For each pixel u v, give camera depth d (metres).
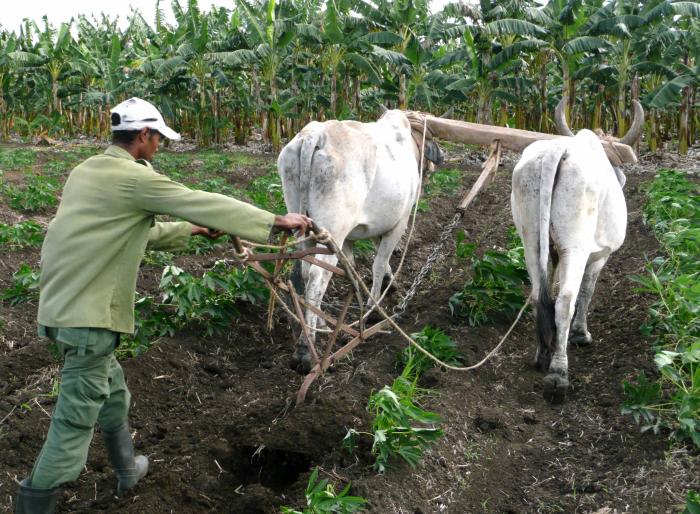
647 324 5.65
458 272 7.91
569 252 4.90
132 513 3.62
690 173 13.70
